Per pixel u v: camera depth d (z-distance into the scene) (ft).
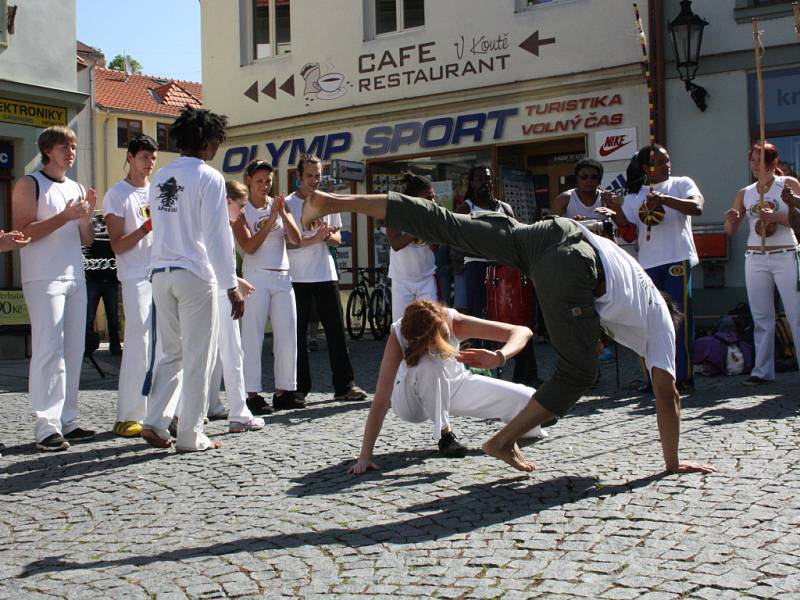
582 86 46.24
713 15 41.81
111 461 18.35
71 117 49.44
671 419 15.29
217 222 18.45
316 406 24.97
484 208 26.00
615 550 11.55
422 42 51.78
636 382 26.23
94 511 14.61
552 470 15.98
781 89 40.83
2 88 45.52
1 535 13.44
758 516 12.73
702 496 13.87
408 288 24.52
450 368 17.72
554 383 14.87
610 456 16.94
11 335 46.24
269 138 58.49
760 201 25.21
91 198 19.97
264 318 24.12
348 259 55.36
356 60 54.39
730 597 9.84
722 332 28.91
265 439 20.13
